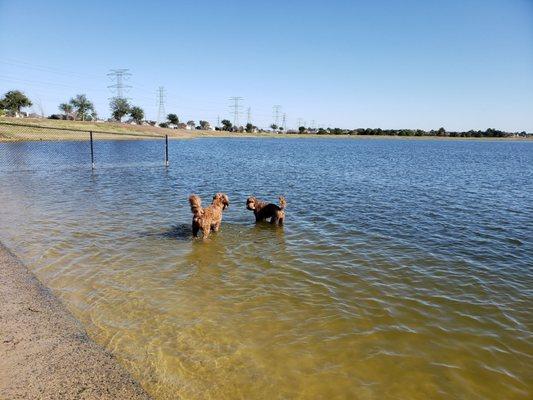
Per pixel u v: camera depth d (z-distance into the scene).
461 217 14.20
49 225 11.80
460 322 6.52
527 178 28.62
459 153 70.12
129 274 8.14
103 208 14.51
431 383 4.98
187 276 8.15
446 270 8.80
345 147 89.75
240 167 33.47
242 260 9.20
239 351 5.52
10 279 7.56
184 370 5.06
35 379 4.71
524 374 5.20
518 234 11.90
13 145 50.00
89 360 5.14
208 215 10.83
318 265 8.98
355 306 7.00
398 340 5.94
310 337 5.95
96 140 75.31
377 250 10.12
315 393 4.73
